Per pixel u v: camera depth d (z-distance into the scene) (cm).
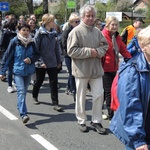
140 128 262
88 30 499
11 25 838
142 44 268
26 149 452
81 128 520
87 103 700
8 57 559
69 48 496
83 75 501
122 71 278
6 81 914
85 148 459
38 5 4622
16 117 591
